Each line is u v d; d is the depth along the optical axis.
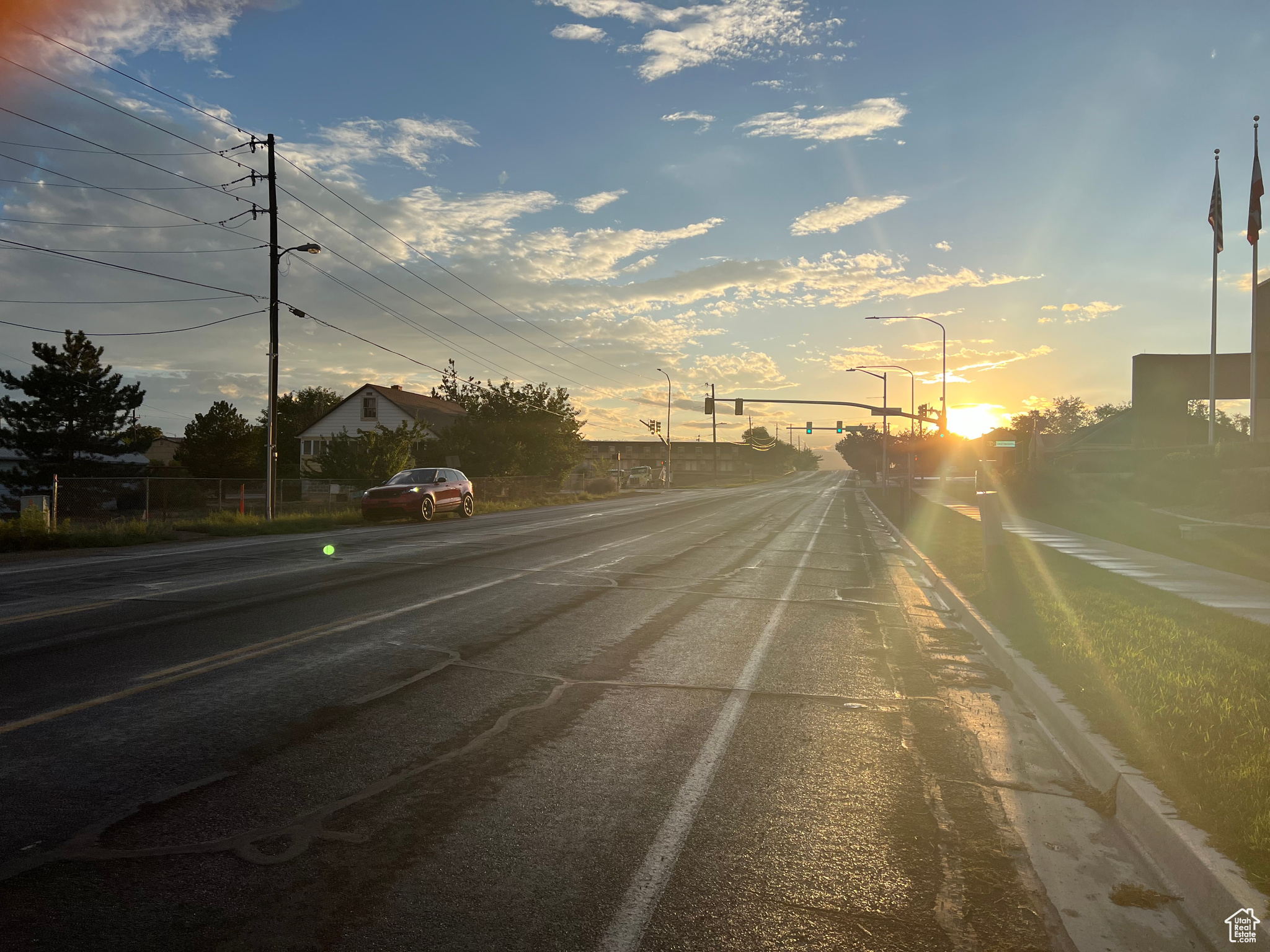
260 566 14.55
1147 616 9.81
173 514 30.30
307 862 3.73
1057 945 3.24
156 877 3.56
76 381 41.22
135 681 6.70
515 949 3.09
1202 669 7.11
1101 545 19.62
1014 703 6.78
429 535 22.64
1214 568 14.92
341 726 5.69
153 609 10.01
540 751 5.31
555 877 3.65
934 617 11.12
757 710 6.38
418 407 60.81
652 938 3.18
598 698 6.59
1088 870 3.88
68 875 3.55
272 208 26.52
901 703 6.70
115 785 4.56
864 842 4.11
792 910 3.43
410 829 4.10
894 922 3.36
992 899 3.58
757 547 20.81
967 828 4.31
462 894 3.48
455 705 6.28
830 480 140.00
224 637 8.44
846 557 19.28
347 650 8.02
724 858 3.88
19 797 4.36
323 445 60.06
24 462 40.84
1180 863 3.77
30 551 17.78
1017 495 40.56
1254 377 30.23
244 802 4.37
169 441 77.06
